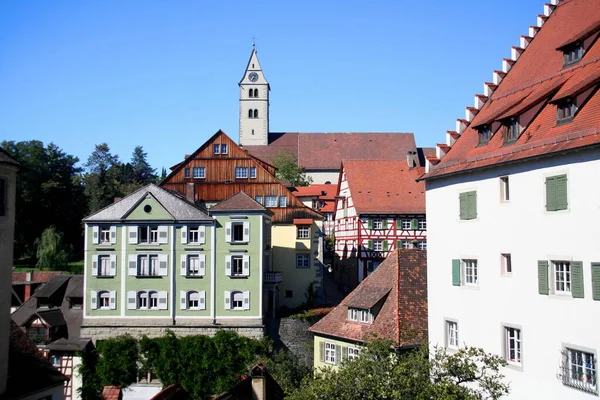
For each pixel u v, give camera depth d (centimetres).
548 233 2480
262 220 5119
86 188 10462
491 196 2825
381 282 3894
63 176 9444
